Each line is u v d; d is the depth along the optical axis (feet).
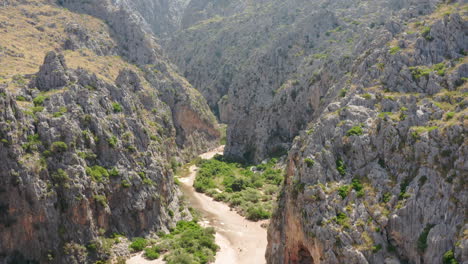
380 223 122.21
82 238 161.79
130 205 185.26
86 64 290.15
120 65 329.52
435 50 162.61
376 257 117.70
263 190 270.46
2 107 155.02
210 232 199.72
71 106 182.29
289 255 144.97
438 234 111.45
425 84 152.05
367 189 131.03
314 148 144.77
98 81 203.82
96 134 183.62
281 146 330.13
